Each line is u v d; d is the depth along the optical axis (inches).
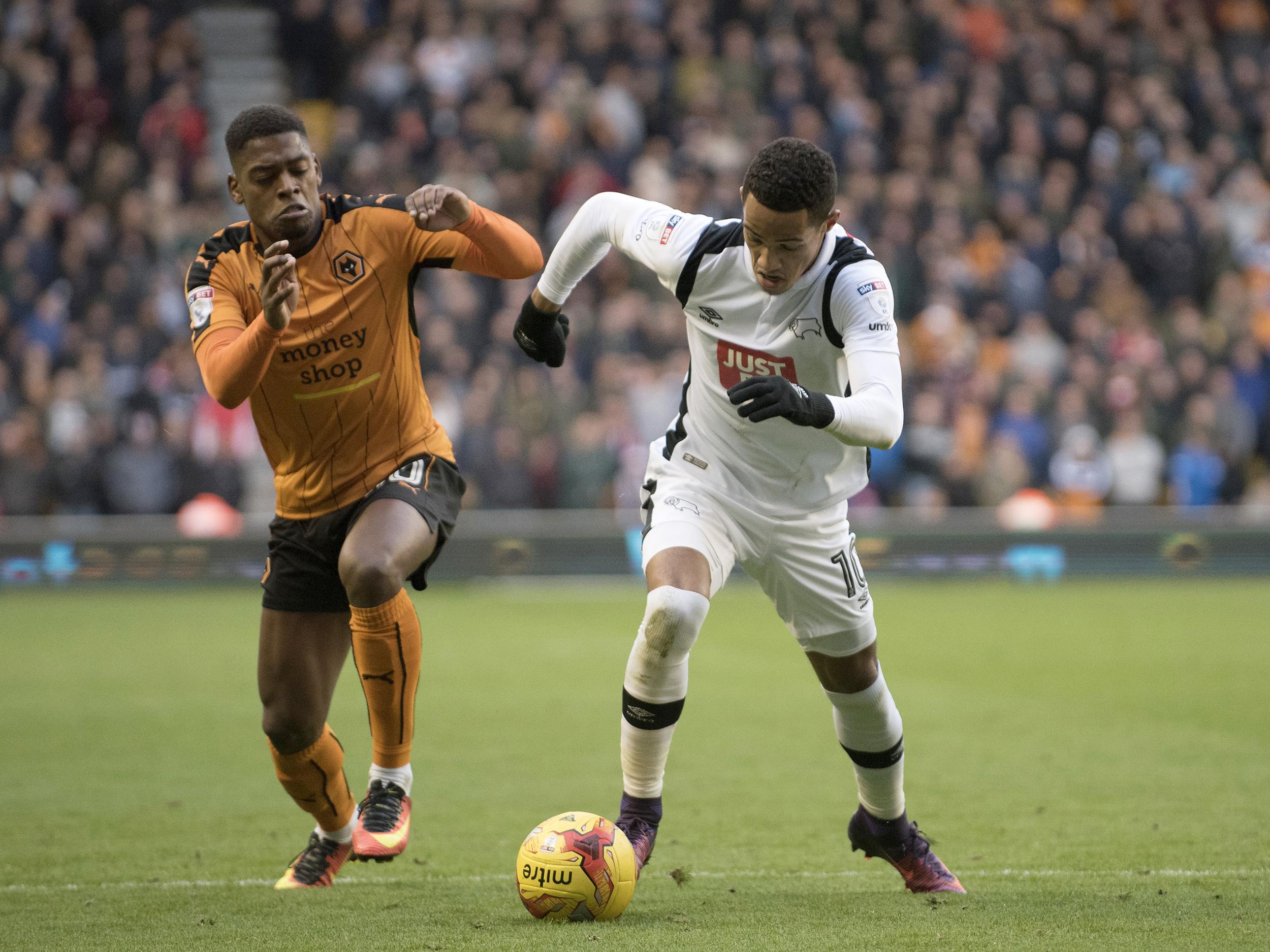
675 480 576.1
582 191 2097.7
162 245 1999.3
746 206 513.3
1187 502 2007.9
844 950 467.2
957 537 1926.7
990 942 477.4
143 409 1827.0
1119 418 2005.4
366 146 2158.0
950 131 2358.5
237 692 1169.4
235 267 572.1
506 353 1959.9
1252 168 2389.3
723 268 553.6
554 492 1898.4
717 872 634.8
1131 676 1248.8
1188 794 807.7
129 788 832.9
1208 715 1068.5
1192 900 549.6
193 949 482.9
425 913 534.3
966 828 725.9
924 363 2034.9
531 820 754.8
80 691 1171.3
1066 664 1311.5
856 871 639.1
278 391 572.4
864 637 570.6
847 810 779.4
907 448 1964.8
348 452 577.9
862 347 529.3
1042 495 1975.9
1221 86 2532.0
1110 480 1991.9
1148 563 1953.7
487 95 2207.2
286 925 516.7
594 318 1989.4
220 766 898.1
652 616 532.4
